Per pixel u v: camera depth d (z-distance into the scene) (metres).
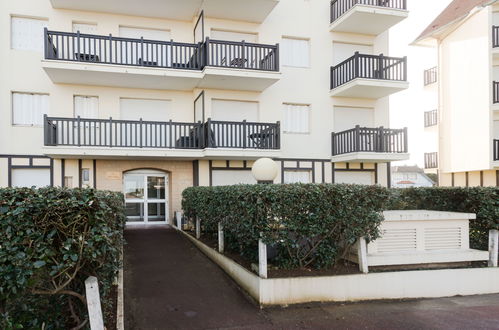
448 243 7.37
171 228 13.47
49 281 3.82
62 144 12.54
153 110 14.94
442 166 20.47
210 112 14.96
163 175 15.30
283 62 16.05
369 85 14.94
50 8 13.69
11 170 13.16
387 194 6.66
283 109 15.91
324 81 16.39
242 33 15.66
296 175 16.00
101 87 14.23
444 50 20.36
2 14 13.27
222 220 7.81
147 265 8.08
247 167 15.17
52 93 13.68
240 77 13.77
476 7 17.88
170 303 5.98
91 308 3.77
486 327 5.31
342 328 5.23
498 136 18.12
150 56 14.73
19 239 3.42
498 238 7.43
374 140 15.22
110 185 14.16
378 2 15.68
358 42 16.92
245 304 6.01
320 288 6.18
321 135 16.22
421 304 6.32
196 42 14.89
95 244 3.72
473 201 7.92
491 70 17.64
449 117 20.02
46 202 3.46
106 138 13.69
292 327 5.24
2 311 3.73
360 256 6.63
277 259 6.63
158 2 13.70
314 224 6.22
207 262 8.35
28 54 13.48
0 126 13.13
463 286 6.95
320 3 16.52
